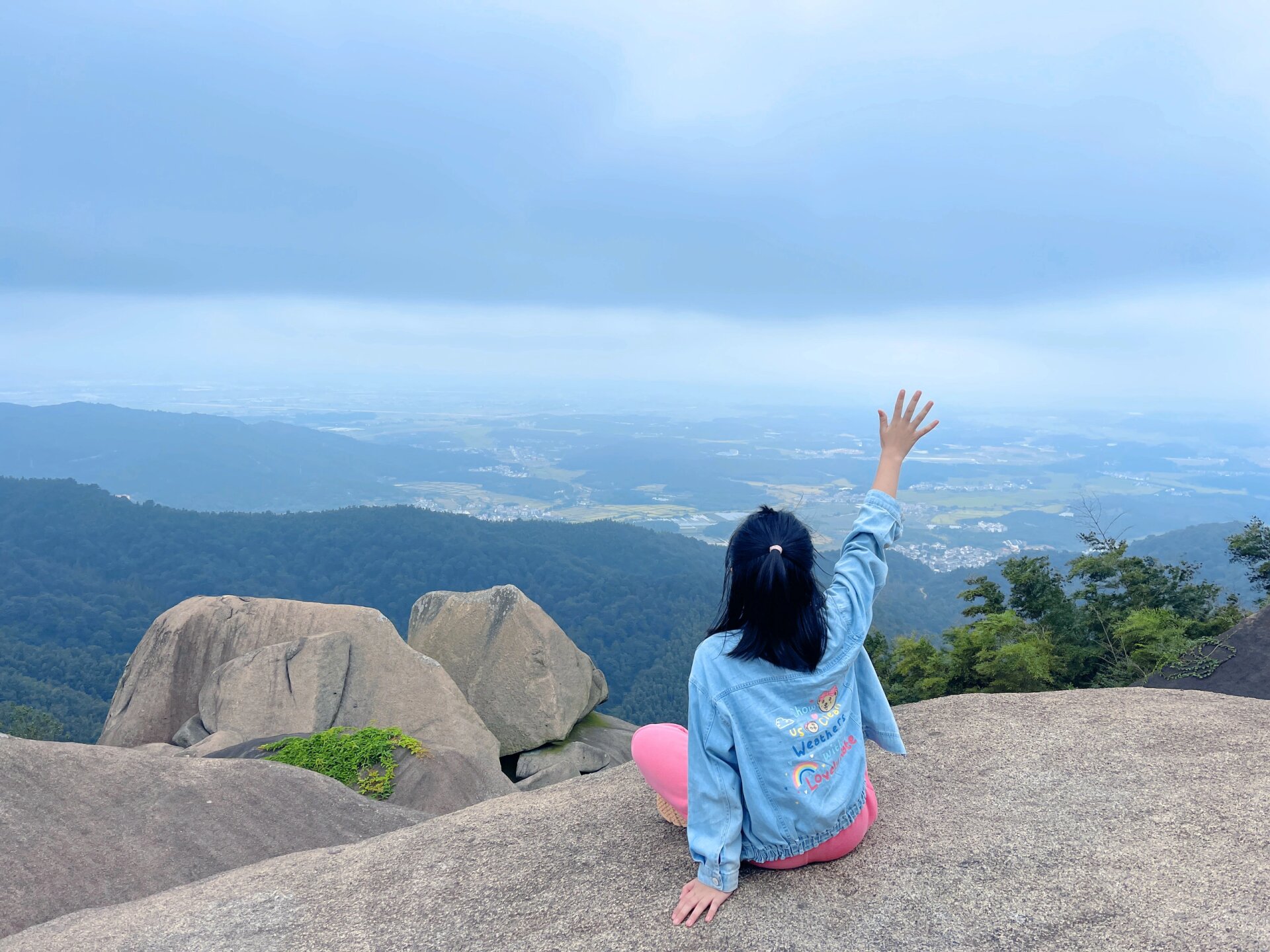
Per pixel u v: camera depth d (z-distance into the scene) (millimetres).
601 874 2826
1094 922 2260
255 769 5766
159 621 11633
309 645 11047
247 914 2893
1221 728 3617
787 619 2193
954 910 2361
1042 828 2828
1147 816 2848
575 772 12180
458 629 13180
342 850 3465
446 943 2531
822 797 2330
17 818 4535
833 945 2236
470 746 10891
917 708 4355
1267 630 7590
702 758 2297
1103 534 22281
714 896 2406
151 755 5539
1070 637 21203
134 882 4520
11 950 2943
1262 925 2158
